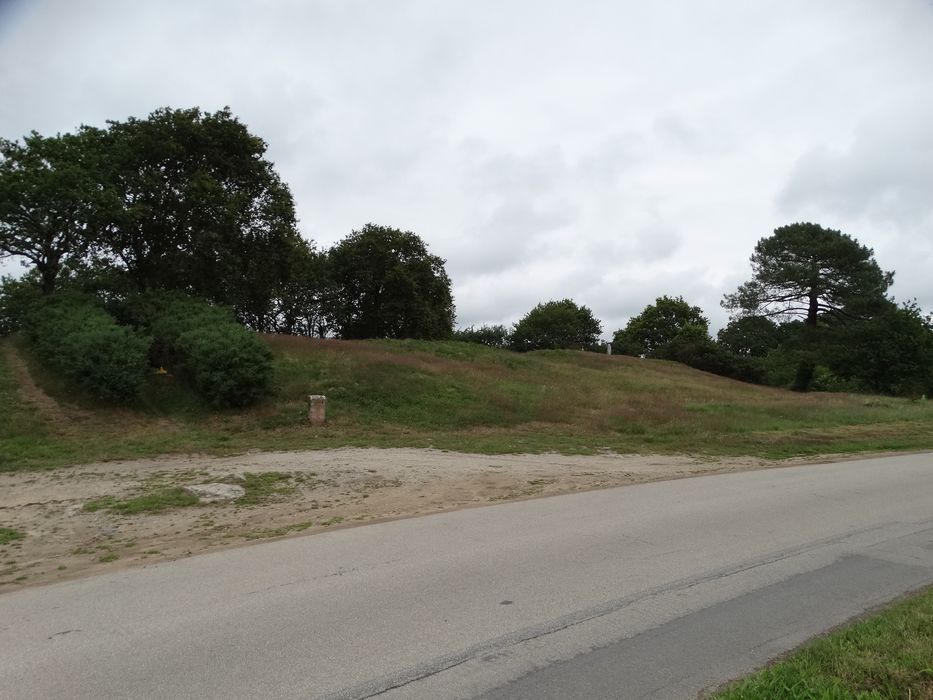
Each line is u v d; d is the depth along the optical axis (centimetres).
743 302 5400
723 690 351
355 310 5516
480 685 361
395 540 690
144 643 424
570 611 475
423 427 1830
